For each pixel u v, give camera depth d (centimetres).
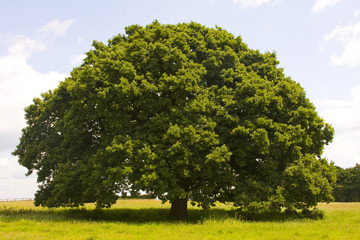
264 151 2009
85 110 2123
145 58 2123
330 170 2322
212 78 2430
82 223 1677
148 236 1241
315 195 2077
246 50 2712
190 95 2173
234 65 2397
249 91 2130
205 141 1895
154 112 2061
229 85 2316
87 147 2362
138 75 2103
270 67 2503
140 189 1895
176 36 2322
